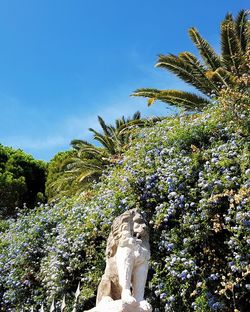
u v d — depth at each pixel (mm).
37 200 27234
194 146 7062
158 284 6418
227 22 12016
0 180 26203
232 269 5750
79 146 20500
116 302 3945
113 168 9086
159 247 6613
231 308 5973
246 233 5859
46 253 9438
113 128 20328
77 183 16750
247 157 6453
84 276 7879
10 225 12867
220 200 6352
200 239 6332
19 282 9523
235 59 11422
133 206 7324
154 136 8133
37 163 30469
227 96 7473
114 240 4422
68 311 7492
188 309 6137
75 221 8727
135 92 12719
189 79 12289
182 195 6664
